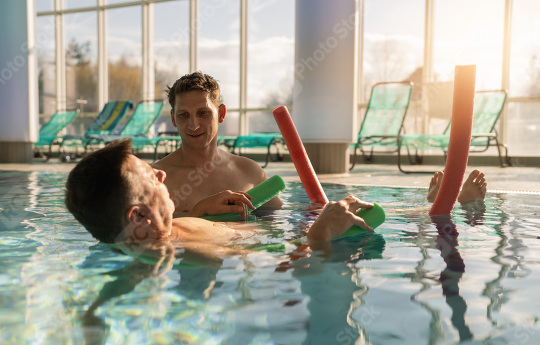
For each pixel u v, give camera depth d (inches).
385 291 33.6
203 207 65.4
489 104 249.6
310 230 51.0
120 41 383.9
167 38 368.8
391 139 239.6
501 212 73.6
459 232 56.6
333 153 200.1
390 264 41.1
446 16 291.6
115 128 325.4
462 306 30.7
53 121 361.4
